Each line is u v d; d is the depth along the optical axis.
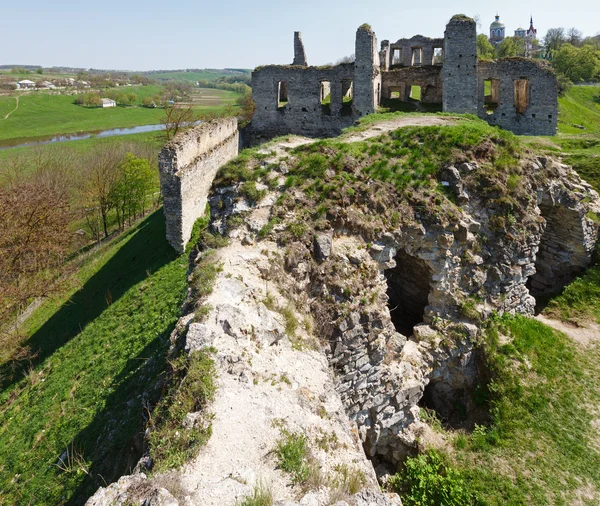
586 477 11.08
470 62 32.06
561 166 19.69
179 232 19.73
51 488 10.63
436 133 14.72
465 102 32.59
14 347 19.27
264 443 6.09
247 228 11.53
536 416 12.45
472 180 14.06
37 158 43.31
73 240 33.09
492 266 14.08
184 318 8.55
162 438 6.00
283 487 5.50
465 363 13.34
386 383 11.77
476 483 10.91
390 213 12.79
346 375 11.00
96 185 33.81
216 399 6.64
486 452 11.70
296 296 10.46
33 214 25.42
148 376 12.51
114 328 17.03
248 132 37.69
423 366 12.64
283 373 7.75
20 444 13.20
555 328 16.03
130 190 33.66
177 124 38.38
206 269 9.88
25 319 23.56
